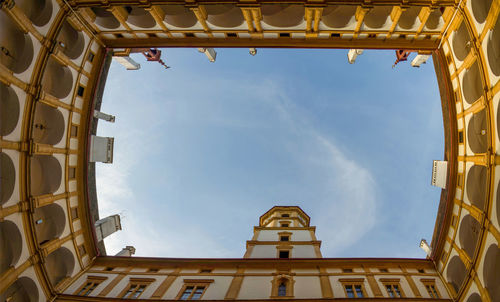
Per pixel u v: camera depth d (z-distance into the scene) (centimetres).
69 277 2345
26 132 1922
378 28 2277
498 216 1758
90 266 2575
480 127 2108
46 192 2314
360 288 2200
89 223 2562
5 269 1914
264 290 2167
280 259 2483
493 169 1789
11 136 1830
